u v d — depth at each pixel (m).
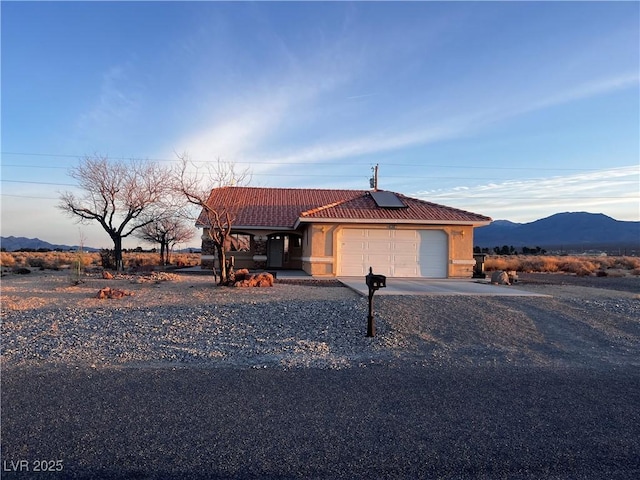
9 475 3.74
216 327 10.01
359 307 11.93
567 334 9.64
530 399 5.71
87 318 10.91
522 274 29.64
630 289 18.52
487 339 9.13
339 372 6.86
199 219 25.72
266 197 30.88
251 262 27.25
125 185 27.73
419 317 10.77
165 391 5.85
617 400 5.70
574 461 4.08
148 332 9.54
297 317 10.95
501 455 4.18
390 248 21.86
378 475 3.81
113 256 29.91
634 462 4.08
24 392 5.76
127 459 4.02
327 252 21.61
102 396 5.63
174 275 22.05
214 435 4.53
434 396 5.78
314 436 4.54
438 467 3.95
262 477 3.76
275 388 6.04
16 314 11.43
